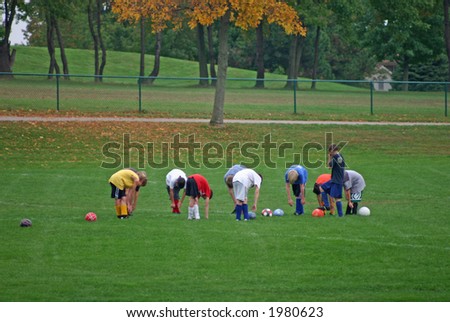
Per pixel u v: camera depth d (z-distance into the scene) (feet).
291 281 144.46
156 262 157.17
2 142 355.77
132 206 213.66
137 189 212.43
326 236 182.39
